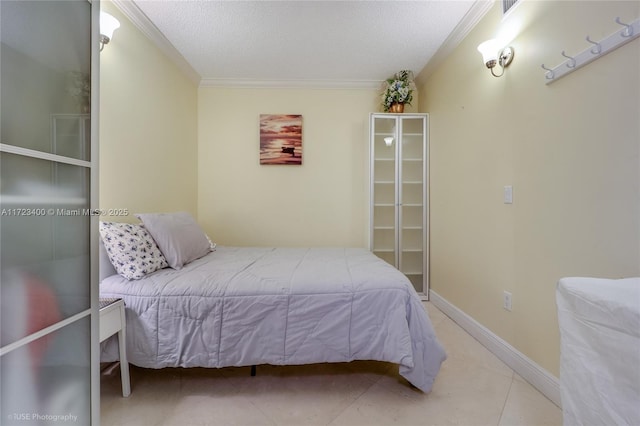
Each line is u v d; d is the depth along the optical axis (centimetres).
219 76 290
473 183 205
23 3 79
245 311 138
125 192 188
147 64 212
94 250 98
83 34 95
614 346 67
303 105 306
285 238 308
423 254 283
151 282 144
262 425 123
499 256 176
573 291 80
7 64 75
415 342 139
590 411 70
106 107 171
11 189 77
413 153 291
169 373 160
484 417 127
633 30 100
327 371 164
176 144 258
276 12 193
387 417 127
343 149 308
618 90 107
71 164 91
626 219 105
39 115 83
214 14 195
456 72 228
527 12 153
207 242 219
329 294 142
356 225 309
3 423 75
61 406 89
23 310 79
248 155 305
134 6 186
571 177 127
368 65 269
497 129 178
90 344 98
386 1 184
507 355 167
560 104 132
